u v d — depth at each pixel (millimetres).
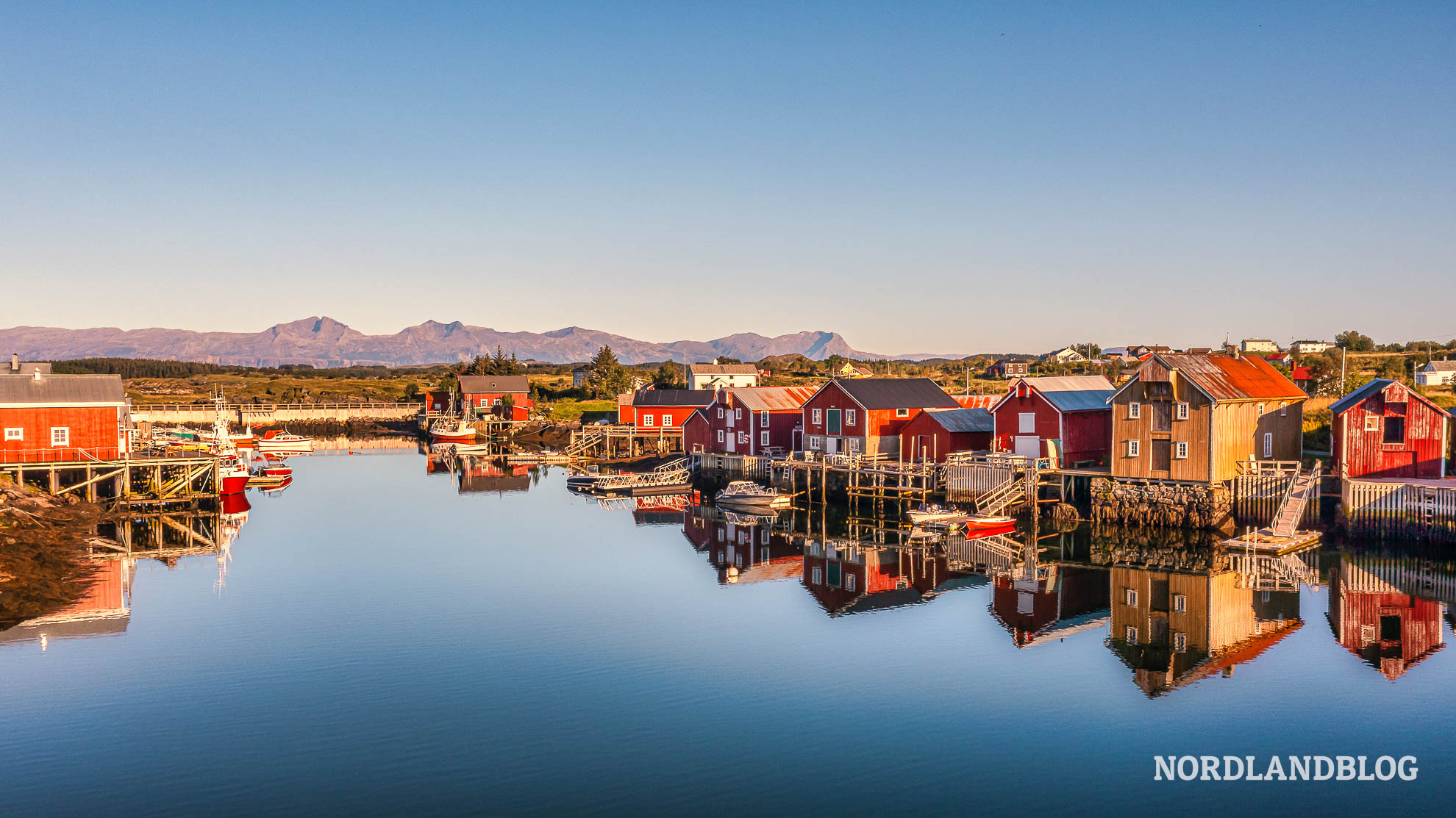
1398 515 41625
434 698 24906
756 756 21484
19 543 41906
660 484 71500
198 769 20641
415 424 142250
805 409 67938
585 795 19547
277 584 37750
